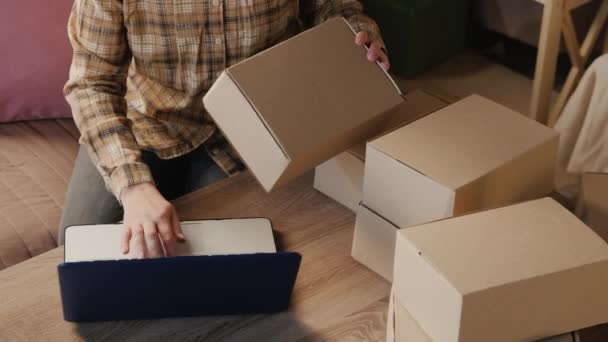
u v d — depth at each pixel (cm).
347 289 144
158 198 147
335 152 149
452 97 166
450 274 110
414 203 134
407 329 121
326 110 140
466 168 132
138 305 135
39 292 142
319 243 154
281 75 141
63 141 214
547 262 112
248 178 169
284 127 135
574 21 288
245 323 138
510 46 316
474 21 320
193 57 172
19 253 185
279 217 159
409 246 116
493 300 109
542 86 256
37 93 216
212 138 188
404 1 293
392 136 140
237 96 137
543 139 139
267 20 173
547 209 122
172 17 166
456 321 110
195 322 138
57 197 196
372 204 142
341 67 147
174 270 130
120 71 170
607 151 231
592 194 144
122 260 128
